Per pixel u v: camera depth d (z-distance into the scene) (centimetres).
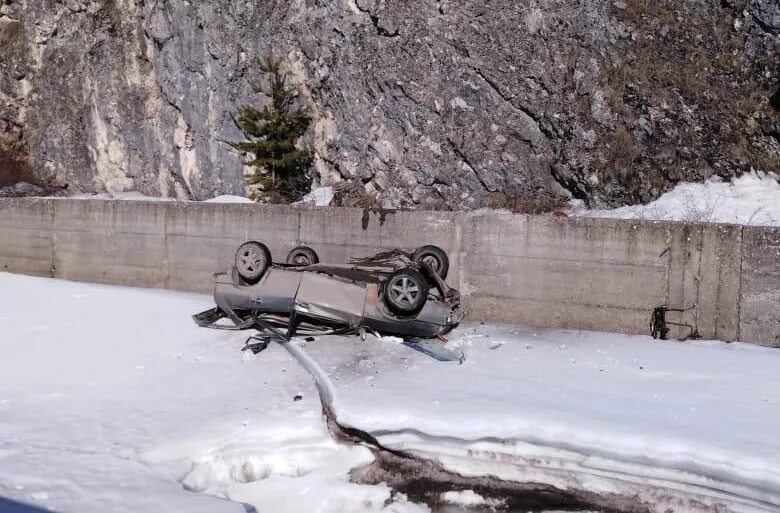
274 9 2558
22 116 3403
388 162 2248
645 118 1830
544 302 1003
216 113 2711
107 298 1141
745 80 1806
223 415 711
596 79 1939
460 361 845
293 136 2469
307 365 830
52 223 1359
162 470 612
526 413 654
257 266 959
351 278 928
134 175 3080
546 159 2006
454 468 640
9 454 630
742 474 547
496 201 2042
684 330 925
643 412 660
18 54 3372
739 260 897
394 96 2236
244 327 966
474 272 1045
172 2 2816
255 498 604
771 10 1788
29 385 823
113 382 823
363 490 616
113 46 3111
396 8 2256
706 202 1623
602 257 968
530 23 2073
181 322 1013
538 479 618
